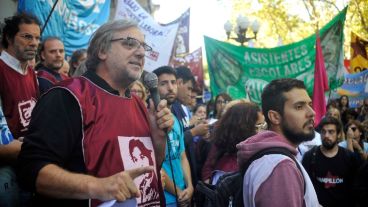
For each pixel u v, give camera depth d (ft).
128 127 7.23
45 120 6.46
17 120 9.61
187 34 32.81
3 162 8.23
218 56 29.48
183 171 14.25
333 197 16.94
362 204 16.58
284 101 8.61
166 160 13.29
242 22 41.11
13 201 8.18
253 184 7.84
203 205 10.07
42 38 15.23
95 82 7.18
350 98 40.91
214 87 29.43
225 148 13.24
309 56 28.30
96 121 6.82
